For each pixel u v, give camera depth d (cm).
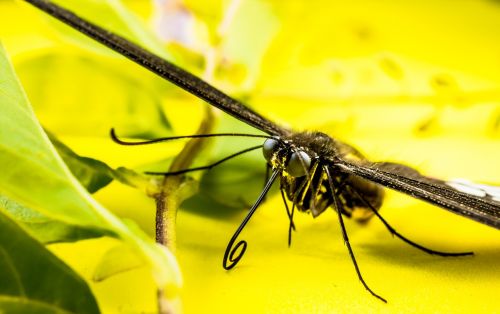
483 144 21
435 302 16
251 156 18
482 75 24
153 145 19
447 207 17
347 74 23
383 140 21
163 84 19
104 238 17
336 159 18
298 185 18
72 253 17
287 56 23
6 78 16
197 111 20
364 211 18
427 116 22
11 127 15
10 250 15
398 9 26
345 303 16
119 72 19
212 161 18
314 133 18
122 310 16
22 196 15
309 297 16
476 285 17
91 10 19
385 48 24
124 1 25
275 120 20
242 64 22
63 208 15
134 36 19
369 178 18
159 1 22
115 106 19
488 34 25
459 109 22
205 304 16
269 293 17
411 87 23
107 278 16
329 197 18
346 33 24
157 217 17
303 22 23
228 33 22
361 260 17
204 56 22
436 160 20
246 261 17
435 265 17
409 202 19
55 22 19
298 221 18
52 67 19
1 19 23
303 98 22
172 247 16
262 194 17
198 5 22
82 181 17
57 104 19
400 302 16
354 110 22
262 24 22
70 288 15
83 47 19
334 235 18
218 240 17
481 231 18
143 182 17
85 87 19
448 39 25
